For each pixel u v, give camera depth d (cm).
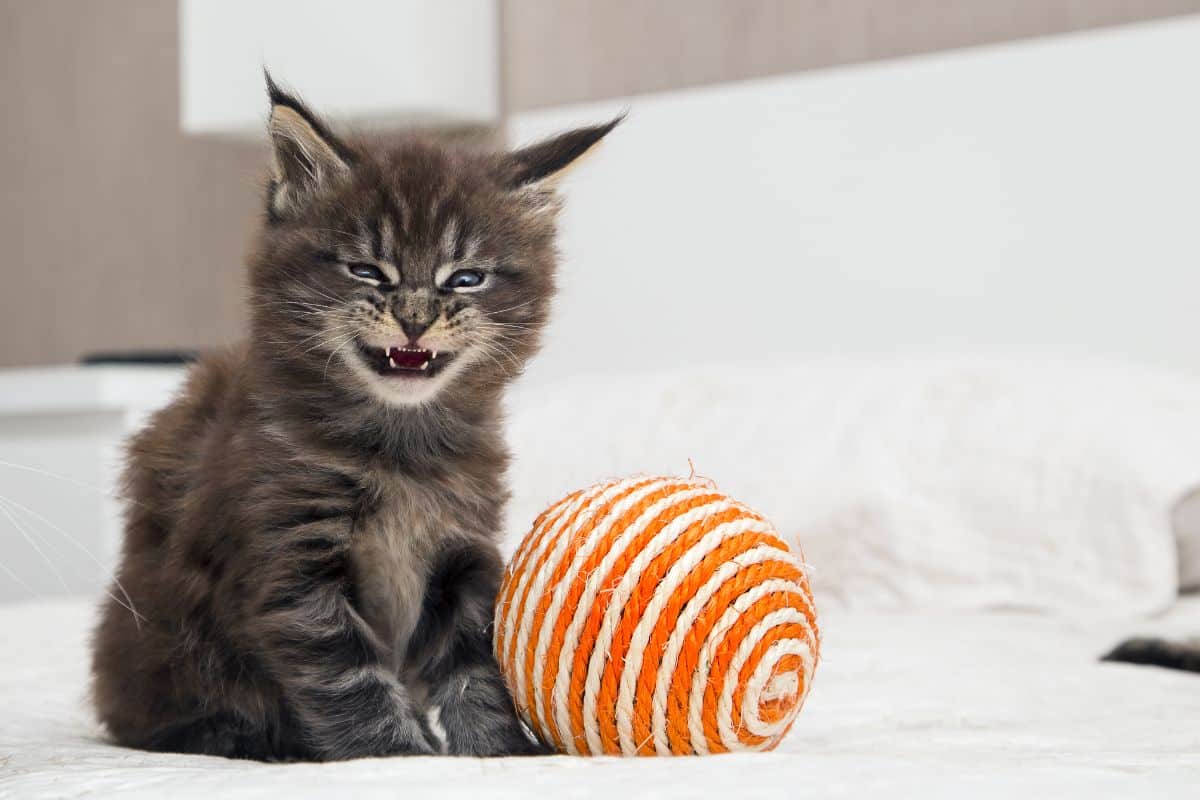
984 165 166
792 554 85
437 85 182
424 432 91
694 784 75
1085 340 162
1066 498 131
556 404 158
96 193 229
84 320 231
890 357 158
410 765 78
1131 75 159
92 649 96
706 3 186
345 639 87
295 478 88
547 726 84
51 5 232
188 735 91
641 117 184
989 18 171
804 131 175
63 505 159
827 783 75
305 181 92
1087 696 100
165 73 223
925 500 133
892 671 105
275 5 183
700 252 181
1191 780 76
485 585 90
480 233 92
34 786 78
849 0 179
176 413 95
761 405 148
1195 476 130
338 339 90
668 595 82
